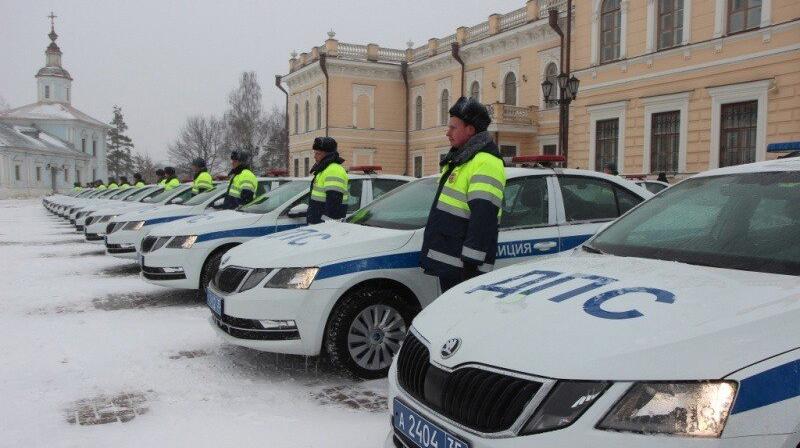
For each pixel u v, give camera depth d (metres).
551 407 1.92
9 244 15.30
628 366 1.91
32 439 3.50
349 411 3.92
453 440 2.14
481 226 3.68
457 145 3.96
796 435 1.77
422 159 36.31
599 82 20.61
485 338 2.24
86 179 78.19
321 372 4.69
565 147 16.09
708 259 2.76
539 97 28.03
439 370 2.30
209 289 4.98
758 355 1.86
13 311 6.95
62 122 76.31
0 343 5.54
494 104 27.16
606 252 3.17
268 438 3.50
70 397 4.18
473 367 2.17
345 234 4.78
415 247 4.62
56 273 9.96
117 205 14.70
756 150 16.33
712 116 17.30
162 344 5.48
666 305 2.16
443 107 34.56
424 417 2.31
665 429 1.80
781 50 15.67
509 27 29.77
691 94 17.80
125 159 97.62
